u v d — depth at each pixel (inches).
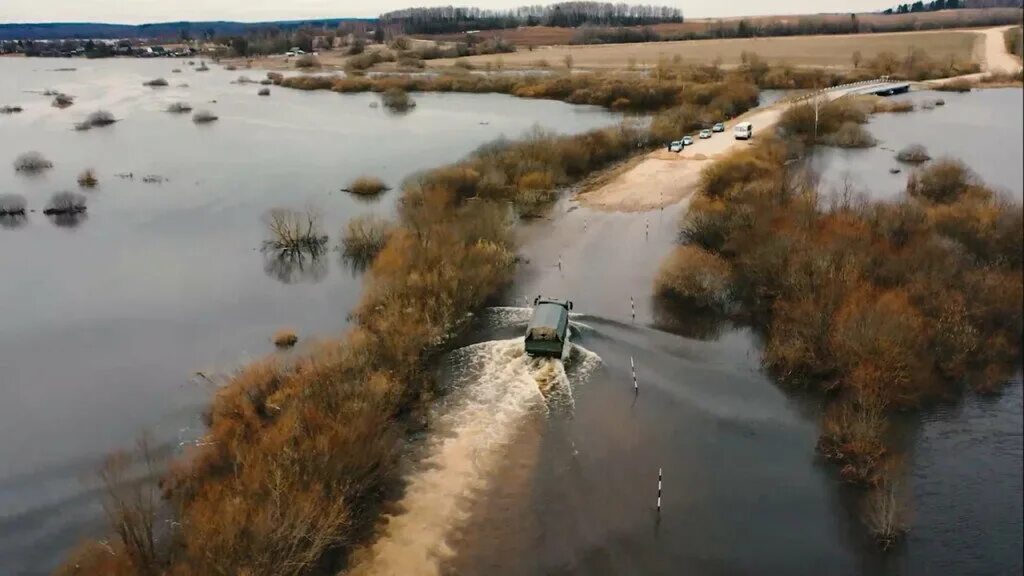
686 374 1413.6
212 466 1119.0
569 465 1145.4
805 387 1352.1
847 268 1536.7
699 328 1606.8
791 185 2240.4
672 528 1022.4
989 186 2322.8
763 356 1472.7
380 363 1344.7
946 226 1782.7
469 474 1118.4
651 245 2113.7
